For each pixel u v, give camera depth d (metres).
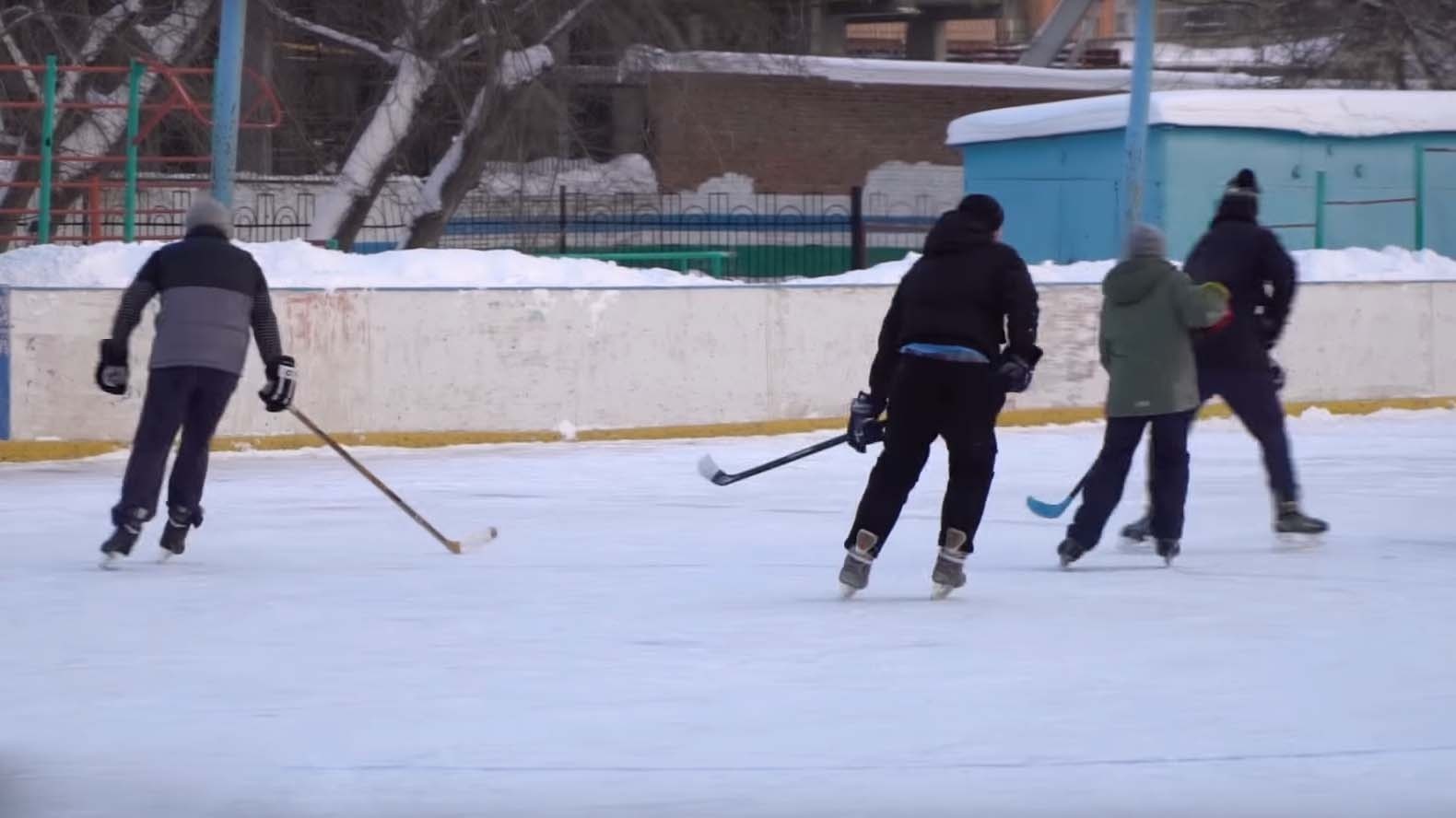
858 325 34.03
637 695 11.91
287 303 30.00
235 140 33.94
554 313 31.72
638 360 32.34
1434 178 52.66
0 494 24.59
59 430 28.81
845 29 92.75
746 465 28.38
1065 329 35.44
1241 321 18.73
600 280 33.25
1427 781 9.82
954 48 105.81
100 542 19.97
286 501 23.94
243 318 17.86
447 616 14.93
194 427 17.81
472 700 11.79
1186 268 19.08
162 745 10.64
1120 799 9.52
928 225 76.50
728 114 75.94
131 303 17.62
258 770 10.09
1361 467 27.94
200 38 50.97
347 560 18.50
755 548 19.45
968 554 15.48
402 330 30.77
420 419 30.92
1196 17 72.19
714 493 24.86
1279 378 19.03
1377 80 63.91
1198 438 32.84
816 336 33.69
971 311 15.00
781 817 9.22
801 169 77.69
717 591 16.30
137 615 14.98
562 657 13.19
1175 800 9.49
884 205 79.25
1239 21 68.81
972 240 15.06
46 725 11.15
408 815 9.25
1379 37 63.06
